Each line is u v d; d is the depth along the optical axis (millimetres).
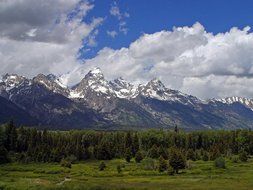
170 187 152500
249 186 153250
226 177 190250
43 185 151125
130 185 158500
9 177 191875
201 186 155250
